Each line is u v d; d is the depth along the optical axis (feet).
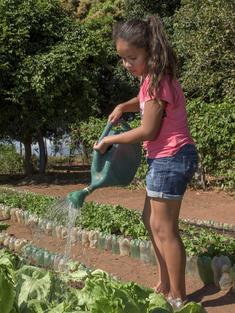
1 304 5.45
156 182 9.23
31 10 41.63
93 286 6.36
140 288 6.78
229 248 13.24
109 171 8.72
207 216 23.40
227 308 9.98
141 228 17.04
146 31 8.55
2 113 42.63
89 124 39.42
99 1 70.54
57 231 17.17
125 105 10.10
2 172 51.65
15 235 18.16
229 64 43.21
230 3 40.96
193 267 12.50
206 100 46.57
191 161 9.24
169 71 8.82
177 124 9.11
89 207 21.94
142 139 8.87
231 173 29.45
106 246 15.90
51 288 6.22
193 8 45.88
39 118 43.06
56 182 41.70
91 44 42.78
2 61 38.81
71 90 43.14
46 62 38.81
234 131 28.73
